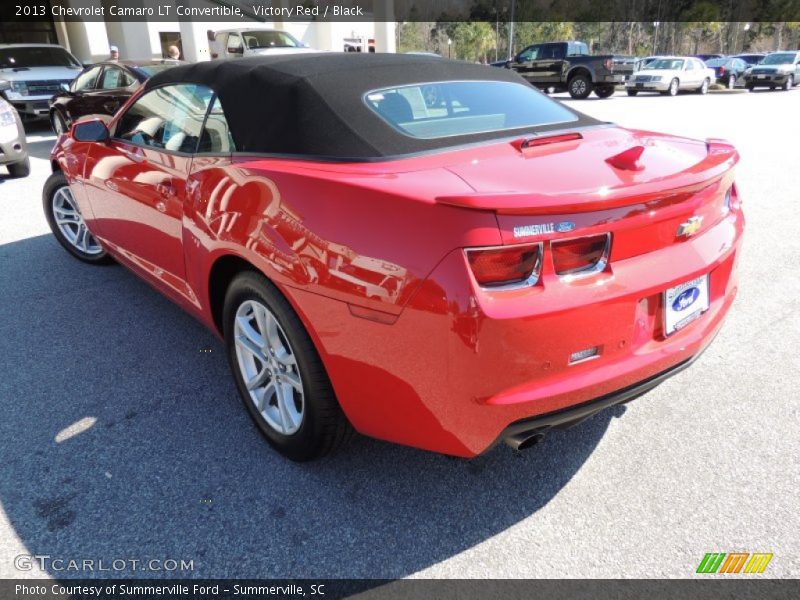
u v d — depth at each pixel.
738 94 24.83
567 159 2.08
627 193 1.79
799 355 3.14
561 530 2.07
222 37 15.69
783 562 1.92
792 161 8.16
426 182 1.87
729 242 2.27
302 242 2.01
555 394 1.81
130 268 3.66
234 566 1.95
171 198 2.77
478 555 1.98
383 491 2.26
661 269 1.95
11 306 3.86
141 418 2.71
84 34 19.30
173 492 2.26
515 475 2.34
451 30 58.25
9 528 2.09
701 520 2.10
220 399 2.85
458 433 1.84
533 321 1.71
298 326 2.10
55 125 11.48
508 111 2.65
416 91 2.55
